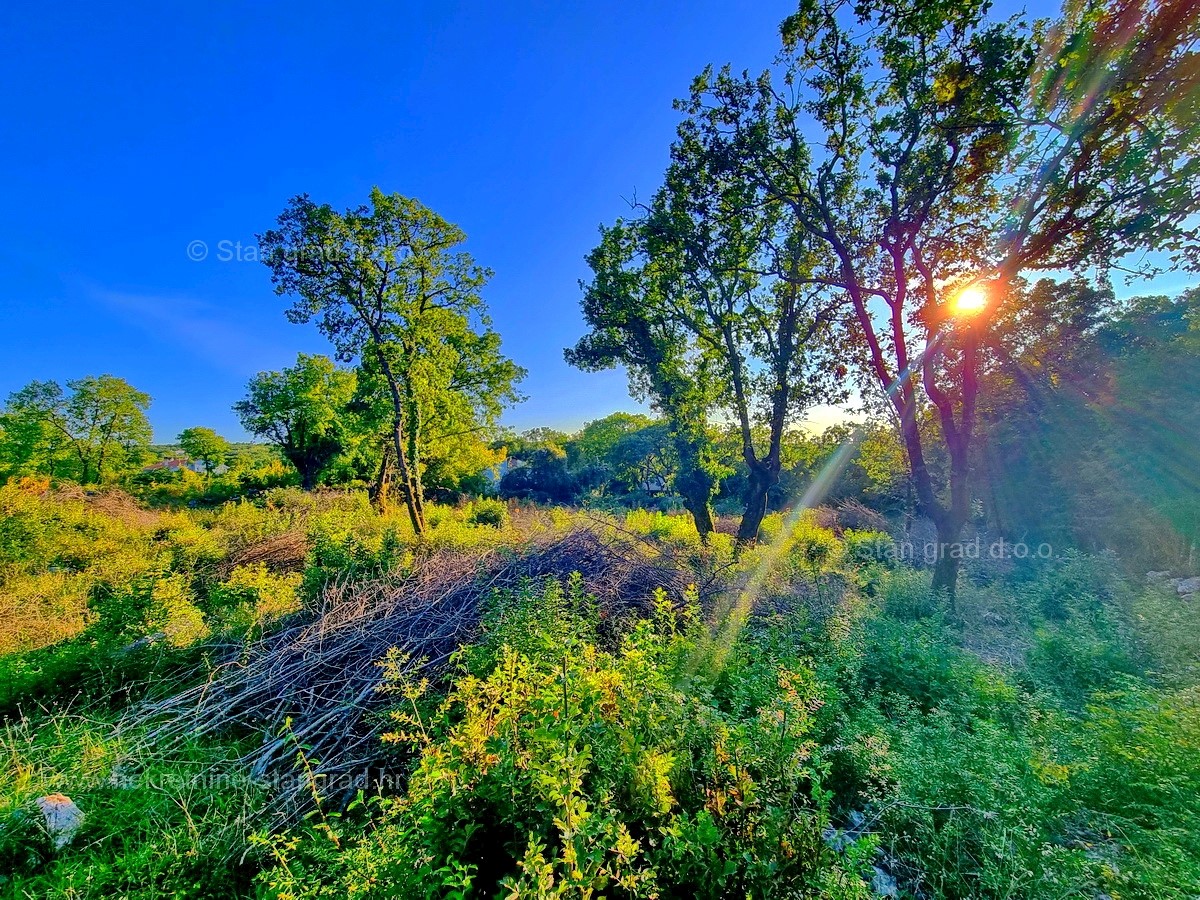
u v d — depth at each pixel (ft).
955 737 10.71
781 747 7.73
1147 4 20.62
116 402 114.21
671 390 43.73
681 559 27.73
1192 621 16.14
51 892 8.00
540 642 12.94
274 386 108.88
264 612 19.31
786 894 6.33
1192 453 38.01
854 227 31.14
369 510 50.08
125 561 28.86
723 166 31.65
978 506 48.42
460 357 59.21
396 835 6.66
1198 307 46.01
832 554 38.52
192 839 9.25
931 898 8.00
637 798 6.97
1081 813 8.86
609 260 42.91
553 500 114.01
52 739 12.07
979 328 28.12
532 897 4.91
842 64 27.27
